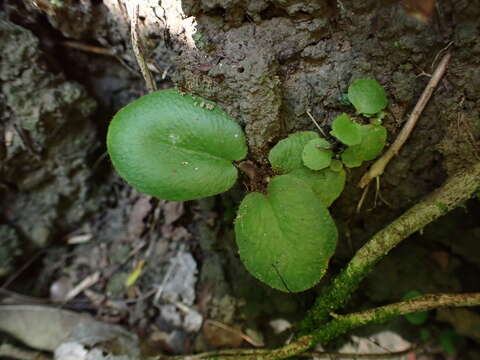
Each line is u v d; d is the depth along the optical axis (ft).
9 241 0.63
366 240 0.58
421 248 0.60
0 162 0.57
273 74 0.44
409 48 0.43
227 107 0.46
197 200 0.59
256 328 0.61
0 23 0.49
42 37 0.55
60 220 0.67
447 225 0.56
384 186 0.52
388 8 0.42
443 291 0.59
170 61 0.50
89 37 0.55
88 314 0.64
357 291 0.60
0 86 0.52
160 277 0.65
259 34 0.45
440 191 0.46
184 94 0.44
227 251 0.62
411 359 0.57
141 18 0.47
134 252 0.67
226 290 0.63
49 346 0.60
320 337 0.51
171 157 0.42
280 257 0.43
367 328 0.59
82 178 0.65
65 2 0.49
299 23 0.45
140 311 0.63
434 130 0.46
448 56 0.43
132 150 0.42
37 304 0.64
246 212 0.44
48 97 0.55
